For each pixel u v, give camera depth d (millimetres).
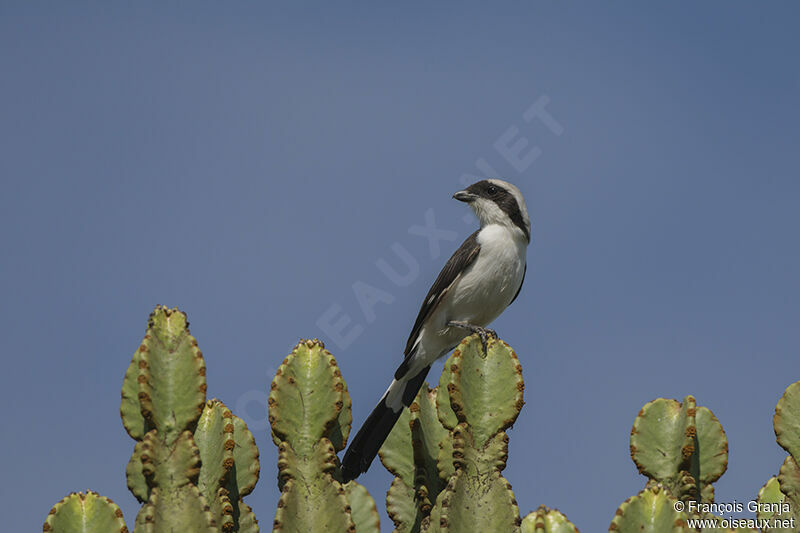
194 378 10594
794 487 11516
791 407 11719
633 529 9617
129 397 10609
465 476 10852
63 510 10406
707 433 11828
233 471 11828
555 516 10312
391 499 13266
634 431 11586
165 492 10250
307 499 11016
